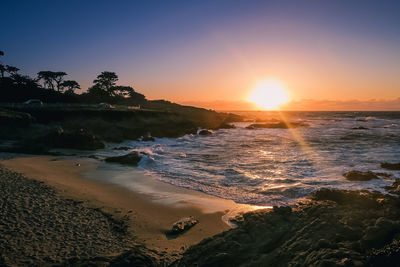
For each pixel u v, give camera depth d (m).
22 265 6.30
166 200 12.47
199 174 17.70
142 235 8.70
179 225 9.38
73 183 14.17
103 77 80.38
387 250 3.98
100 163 20.84
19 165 17.03
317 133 50.09
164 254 7.19
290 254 5.01
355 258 4.13
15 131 29.70
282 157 24.31
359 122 84.75
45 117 39.22
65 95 63.16
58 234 8.03
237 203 12.15
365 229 5.00
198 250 6.13
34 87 60.06
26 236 7.68
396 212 5.88
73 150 27.33
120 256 5.96
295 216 7.07
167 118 59.03
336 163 20.77
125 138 38.22
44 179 13.88
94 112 44.91
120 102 87.44
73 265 5.60
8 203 9.84
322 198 11.59
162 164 21.03
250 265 5.12
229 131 56.72
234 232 6.69
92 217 9.64
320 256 4.42
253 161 22.48
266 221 7.06
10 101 51.47
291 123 68.56
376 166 19.23
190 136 45.53
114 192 13.38
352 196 10.74
